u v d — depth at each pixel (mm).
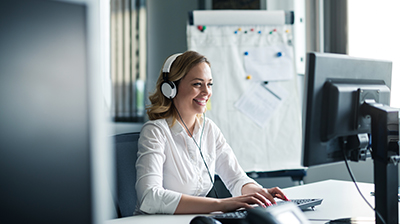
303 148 958
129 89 3268
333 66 962
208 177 1499
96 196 302
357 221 999
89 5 302
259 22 2576
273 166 2527
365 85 1027
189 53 1532
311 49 2828
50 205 282
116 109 3275
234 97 2531
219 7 2842
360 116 984
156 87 1599
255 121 2529
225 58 2547
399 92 2352
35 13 277
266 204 1143
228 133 2502
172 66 1531
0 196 266
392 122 913
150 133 1405
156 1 3121
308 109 940
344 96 959
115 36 3268
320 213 1116
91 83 299
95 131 300
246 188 1411
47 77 279
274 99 2562
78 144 292
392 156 911
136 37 3229
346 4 2645
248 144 2514
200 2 2889
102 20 3240
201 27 2537
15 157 270
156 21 3125
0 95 263
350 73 1002
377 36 2480
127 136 1504
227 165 1585
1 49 264
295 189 1512
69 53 289
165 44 3070
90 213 298
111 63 3268
